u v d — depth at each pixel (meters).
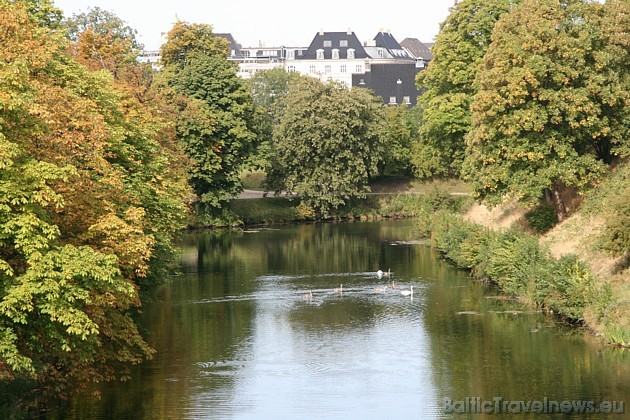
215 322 47.28
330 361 38.97
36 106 28.38
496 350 39.69
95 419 30.94
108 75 45.84
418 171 119.12
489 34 82.31
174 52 113.50
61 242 30.52
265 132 120.19
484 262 58.12
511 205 71.75
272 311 50.12
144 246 33.72
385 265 67.44
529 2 59.44
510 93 56.34
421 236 86.44
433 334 43.47
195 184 97.69
